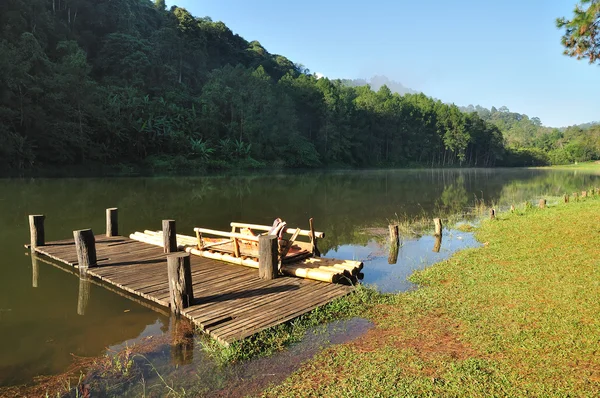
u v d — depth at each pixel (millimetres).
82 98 36844
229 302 6191
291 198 22891
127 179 31781
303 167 63594
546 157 104375
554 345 4406
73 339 5309
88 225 13867
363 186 32719
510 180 44531
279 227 8148
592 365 3965
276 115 60406
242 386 4004
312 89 67375
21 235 11945
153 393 3963
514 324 5047
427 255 10055
